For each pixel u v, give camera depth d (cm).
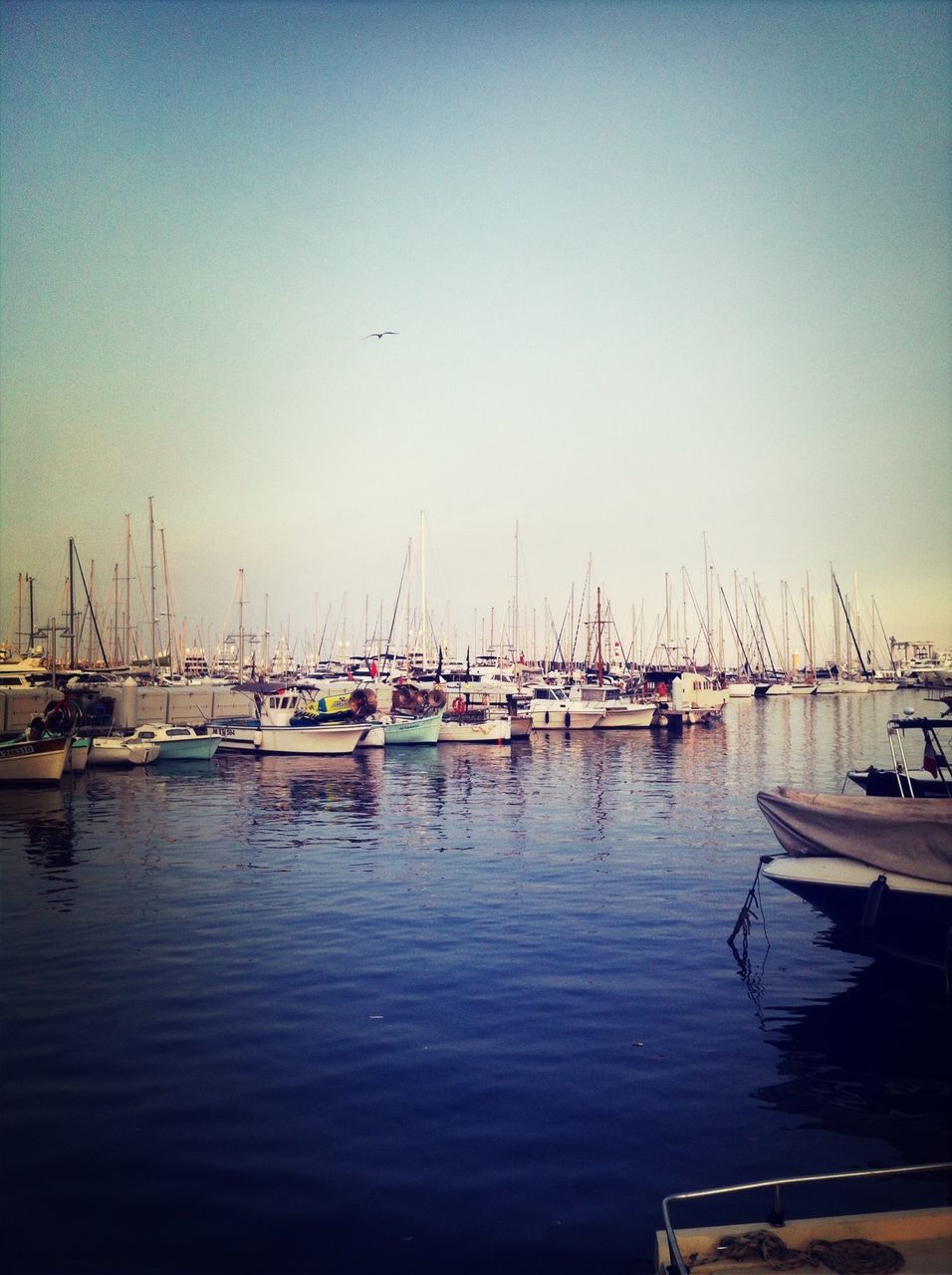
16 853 2920
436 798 4197
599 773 5200
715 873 2606
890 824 1814
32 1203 1010
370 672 9231
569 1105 1238
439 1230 970
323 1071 1330
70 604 8538
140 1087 1279
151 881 2517
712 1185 1055
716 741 7488
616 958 1852
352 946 1917
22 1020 1520
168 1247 940
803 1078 1330
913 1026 1527
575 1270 911
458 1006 1588
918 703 13800
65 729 5219
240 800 4147
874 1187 1058
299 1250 937
